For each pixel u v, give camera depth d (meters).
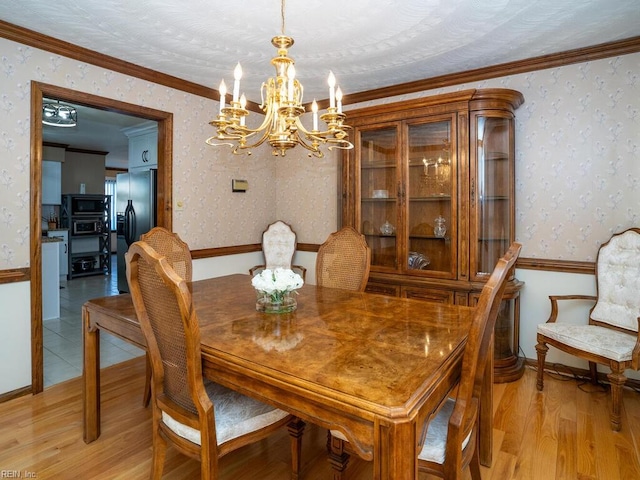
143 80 3.13
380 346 1.35
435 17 2.23
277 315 1.75
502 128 2.89
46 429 2.12
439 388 1.13
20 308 2.49
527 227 2.99
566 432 2.11
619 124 2.64
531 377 2.84
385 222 3.35
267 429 1.48
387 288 3.27
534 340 3.00
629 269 2.49
